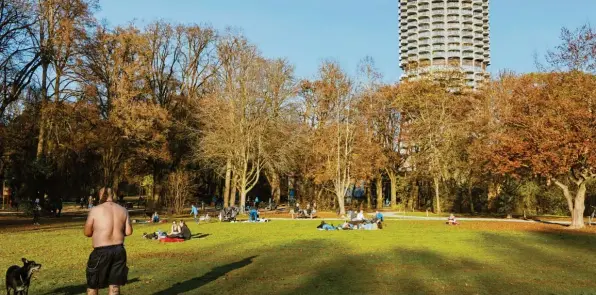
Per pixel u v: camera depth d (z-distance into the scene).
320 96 51.75
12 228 30.17
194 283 11.80
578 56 31.27
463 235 25.17
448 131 50.81
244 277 12.70
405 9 160.00
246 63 45.44
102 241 8.41
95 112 44.00
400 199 64.94
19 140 47.25
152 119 44.91
